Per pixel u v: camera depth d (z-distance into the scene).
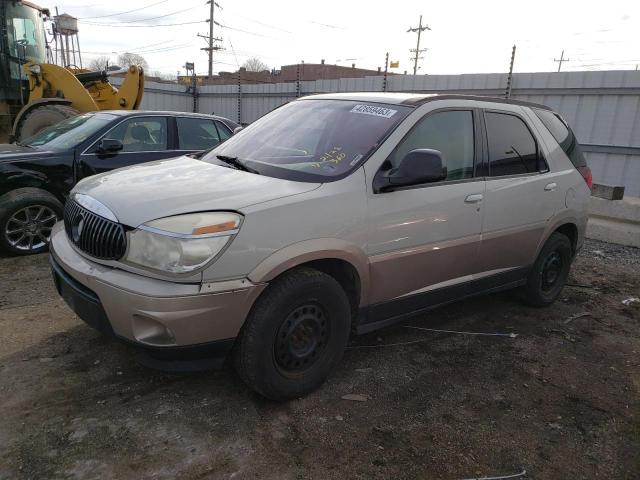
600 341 4.41
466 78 13.57
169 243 2.65
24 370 3.36
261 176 3.29
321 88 18.05
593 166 11.55
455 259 3.86
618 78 10.93
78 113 9.06
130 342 2.72
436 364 3.81
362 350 3.96
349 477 2.59
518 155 4.38
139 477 2.50
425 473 2.66
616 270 6.43
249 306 2.82
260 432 2.88
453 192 3.73
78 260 3.02
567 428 3.13
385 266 3.39
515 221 4.29
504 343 4.24
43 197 5.83
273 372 3.00
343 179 3.20
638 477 2.75
